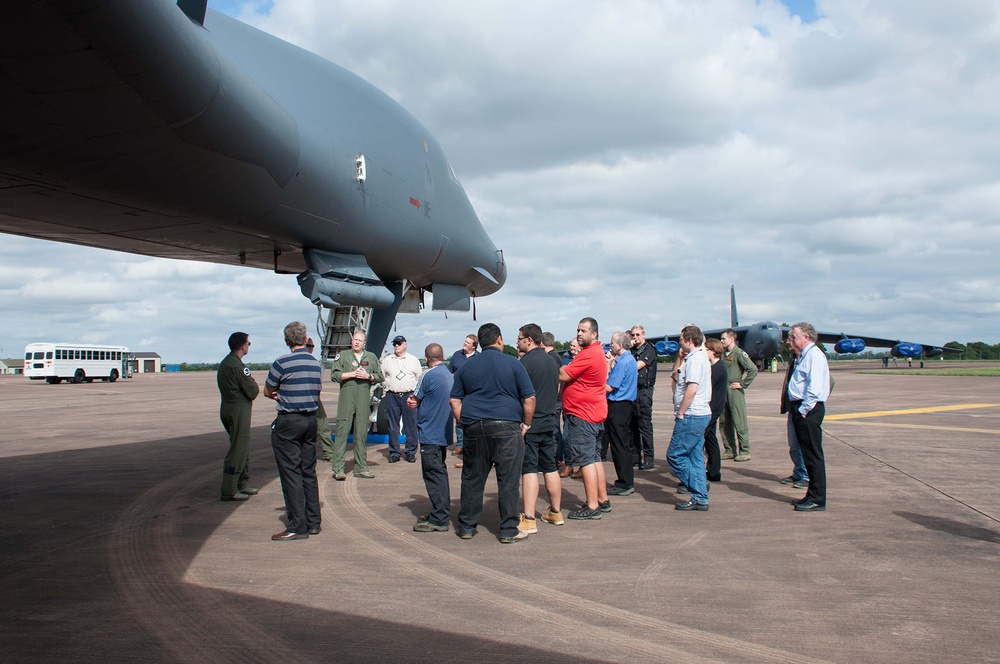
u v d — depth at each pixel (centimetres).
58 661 277
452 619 323
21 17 238
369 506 586
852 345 3944
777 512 548
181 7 383
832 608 333
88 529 503
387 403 832
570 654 282
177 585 375
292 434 472
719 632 305
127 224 498
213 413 1584
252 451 934
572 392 533
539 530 500
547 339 704
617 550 443
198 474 745
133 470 772
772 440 1015
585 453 529
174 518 540
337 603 346
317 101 575
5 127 320
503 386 467
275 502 603
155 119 333
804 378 553
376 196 661
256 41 539
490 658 279
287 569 405
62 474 746
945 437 1003
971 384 2452
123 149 356
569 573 395
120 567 409
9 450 946
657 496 623
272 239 582
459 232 891
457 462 821
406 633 306
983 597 348
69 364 3766
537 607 339
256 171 453
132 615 329
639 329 786
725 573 391
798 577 382
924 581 373
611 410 631
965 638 296
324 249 643
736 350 816
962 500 582
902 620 317
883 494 608
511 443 465
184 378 4838
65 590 367
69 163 368
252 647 290
